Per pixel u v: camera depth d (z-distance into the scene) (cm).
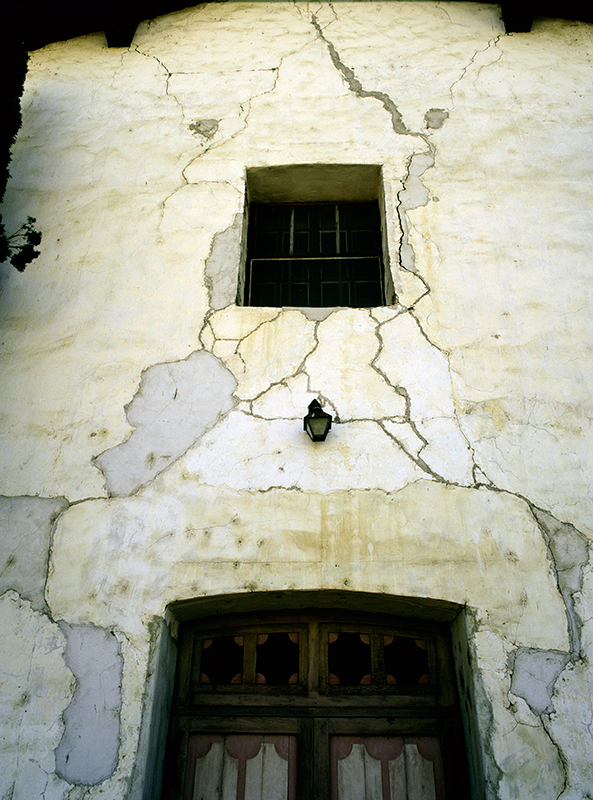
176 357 347
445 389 328
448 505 296
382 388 330
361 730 274
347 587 278
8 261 386
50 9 485
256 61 473
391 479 304
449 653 292
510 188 400
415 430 317
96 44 503
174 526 298
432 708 278
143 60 486
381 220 420
